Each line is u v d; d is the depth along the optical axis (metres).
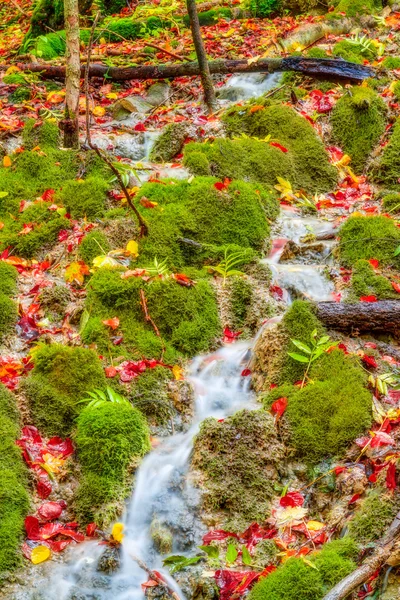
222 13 9.13
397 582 2.41
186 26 9.03
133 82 7.22
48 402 3.30
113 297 3.86
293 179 5.15
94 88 7.10
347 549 2.58
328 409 3.23
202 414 3.47
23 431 3.18
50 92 6.72
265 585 2.50
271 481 3.04
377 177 5.20
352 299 3.94
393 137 5.34
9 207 4.75
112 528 2.88
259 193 4.78
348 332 3.70
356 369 3.40
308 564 2.52
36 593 2.62
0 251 4.41
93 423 3.15
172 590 2.63
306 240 4.54
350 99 5.68
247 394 3.58
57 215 4.57
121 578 2.70
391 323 3.67
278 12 9.16
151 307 3.83
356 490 2.87
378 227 4.35
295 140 5.41
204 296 3.91
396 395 3.34
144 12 9.36
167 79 7.14
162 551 2.80
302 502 2.94
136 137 5.77
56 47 8.12
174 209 4.44
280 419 3.24
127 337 3.71
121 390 3.44
